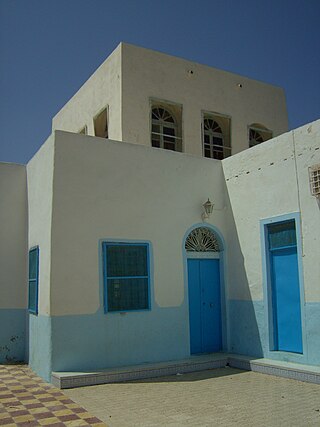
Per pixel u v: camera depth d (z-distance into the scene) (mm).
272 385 7277
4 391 7164
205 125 12438
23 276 10484
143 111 11102
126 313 8570
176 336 9102
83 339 8062
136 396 6738
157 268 9117
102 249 8539
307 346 7945
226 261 10023
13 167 10836
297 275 8398
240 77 13164
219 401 6371
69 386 7352
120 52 11047
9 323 10203
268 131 13477
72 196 8359
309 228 8055
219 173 10367
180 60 12016
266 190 9086
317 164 7883
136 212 9047
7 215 10586
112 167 8898
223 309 9906
